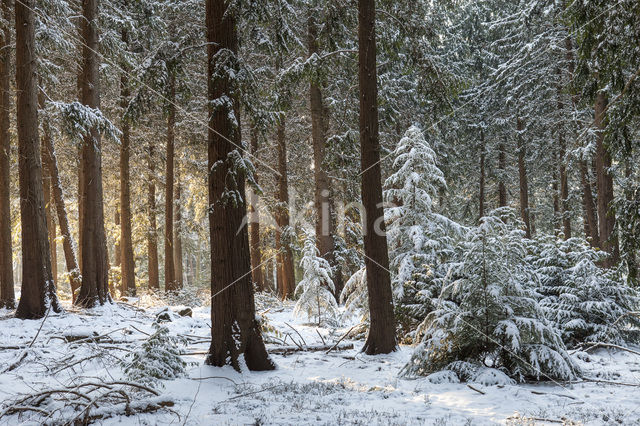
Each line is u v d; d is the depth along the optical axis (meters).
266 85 17.56
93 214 15.02
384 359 9.37
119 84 19.83
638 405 6.25
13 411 5.85
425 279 11.30
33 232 12.40
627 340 10.50
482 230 8.05
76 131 13.81
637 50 7.27
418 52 11.62
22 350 8.38
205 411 6.15
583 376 7.82
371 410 6.12
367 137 10.01
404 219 12.37
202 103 19.50
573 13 8.36
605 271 10.87
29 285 12.25
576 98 19.78
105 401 6.47
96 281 14.95
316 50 16.64
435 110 12.25
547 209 32.53
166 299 19.91
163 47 9.14
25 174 12.47
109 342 9.92
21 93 12.60
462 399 6.65
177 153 24.94
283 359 9.63
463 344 8.02
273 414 5.95
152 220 25.36
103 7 17.86
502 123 27.88
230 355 8.22
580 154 19.31
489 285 7.82
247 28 9.84
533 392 6.91
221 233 8.37
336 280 18.00
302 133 22.20
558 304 10.80
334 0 11.51
